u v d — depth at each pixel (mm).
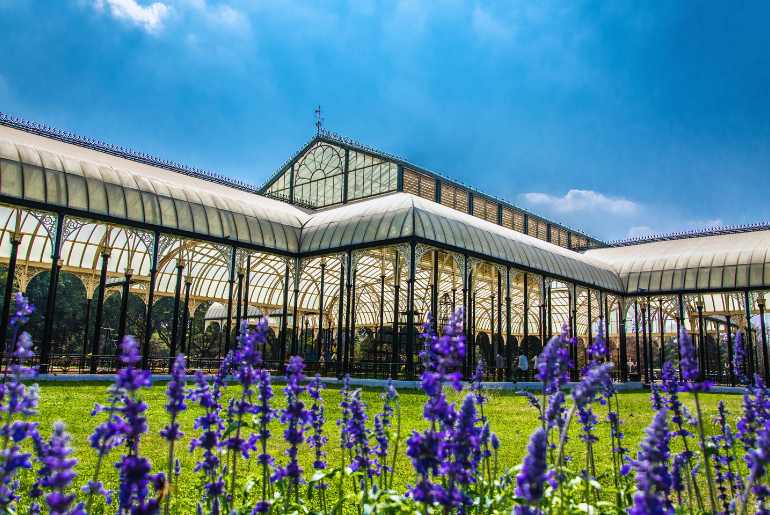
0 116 27906
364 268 42281
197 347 58219
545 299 36406
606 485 7801
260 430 4875
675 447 9812
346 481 7895
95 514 6441
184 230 28344
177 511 6598
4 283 49594
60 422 3217
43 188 23828
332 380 28406
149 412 14719
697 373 4152
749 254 39812
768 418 5332
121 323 30672
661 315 43344
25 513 5363
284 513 4812
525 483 3100
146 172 31531
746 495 3564
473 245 31188
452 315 4035
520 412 17516
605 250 51969
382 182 39781
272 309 46719
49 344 23219
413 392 22734
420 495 3727
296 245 33375
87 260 34531
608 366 4137
